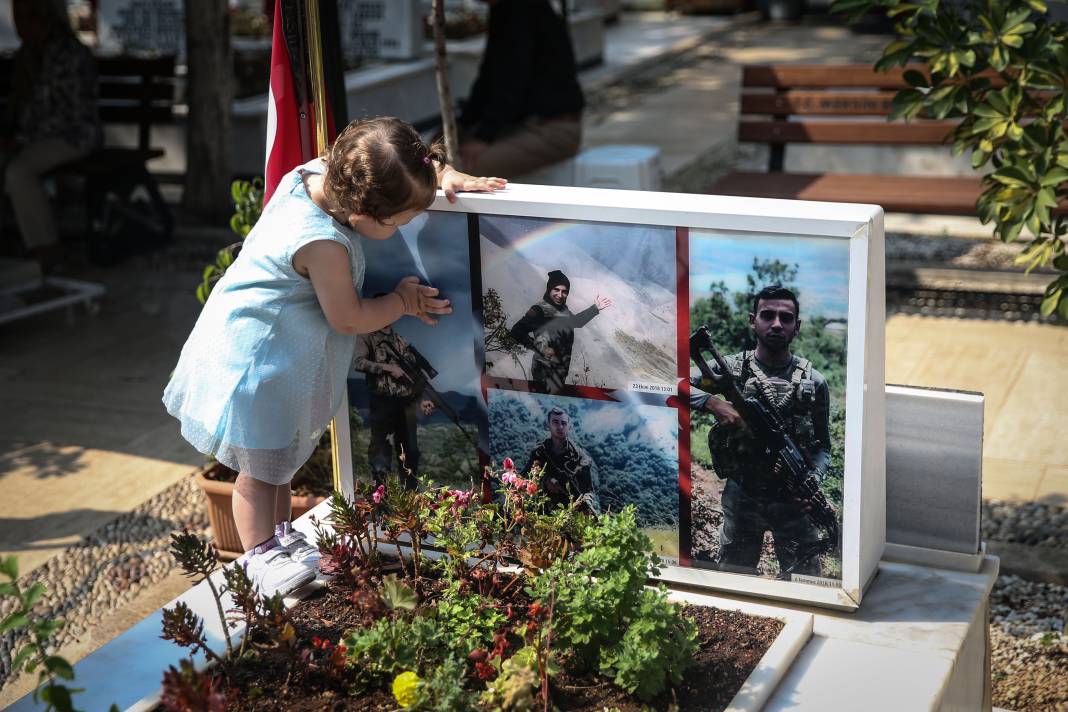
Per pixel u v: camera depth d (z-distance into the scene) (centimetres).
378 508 256
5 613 365
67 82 727
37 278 650
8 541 414
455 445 250
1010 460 444
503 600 229
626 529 207
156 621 231
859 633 219
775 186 612
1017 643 327
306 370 227
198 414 231
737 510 227
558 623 202
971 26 338
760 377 216
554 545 217
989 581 238
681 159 1026
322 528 268
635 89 1500
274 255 221
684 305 218
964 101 342
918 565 245
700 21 2322
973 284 634
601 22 1692
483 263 232
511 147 599
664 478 232
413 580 238
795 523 223
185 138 930
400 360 247
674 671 196
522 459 245
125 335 636
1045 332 587
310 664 205
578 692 200
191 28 809
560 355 232
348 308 221
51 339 630
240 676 208
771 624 218
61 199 898
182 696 171
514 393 240
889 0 341
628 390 229
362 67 1110
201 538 411
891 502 244
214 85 819
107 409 535
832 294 205
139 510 438
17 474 469
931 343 576
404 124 212
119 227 780
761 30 2172
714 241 211
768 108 667
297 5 264
